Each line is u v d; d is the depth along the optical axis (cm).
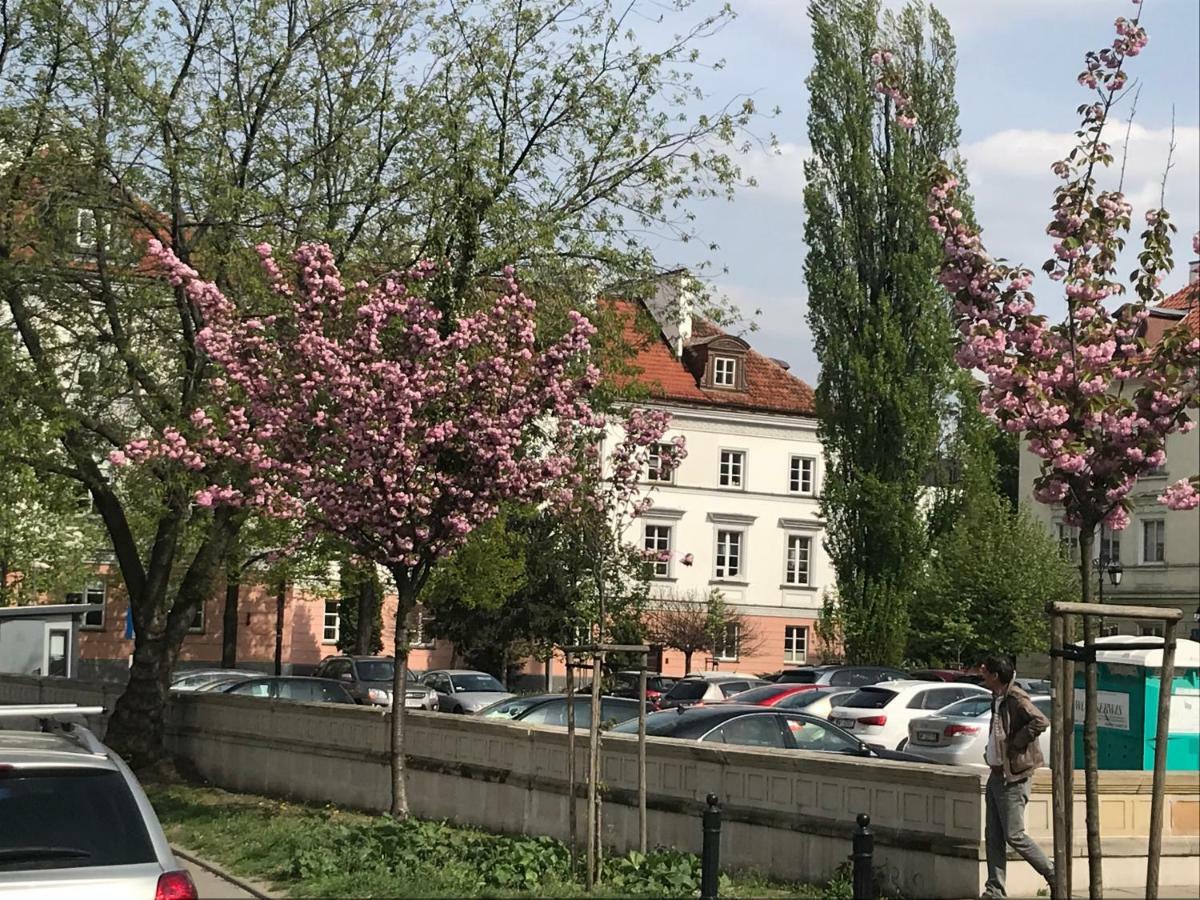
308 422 1570
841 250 4925
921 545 4984
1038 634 5209
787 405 6562
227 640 5112
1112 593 5788
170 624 2397
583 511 1725
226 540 2389
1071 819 813
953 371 4934
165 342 2248
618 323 1988
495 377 1533
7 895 654
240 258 2111
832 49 4834
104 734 2612
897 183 4825
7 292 2189
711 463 6419
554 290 1939
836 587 5100
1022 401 978
